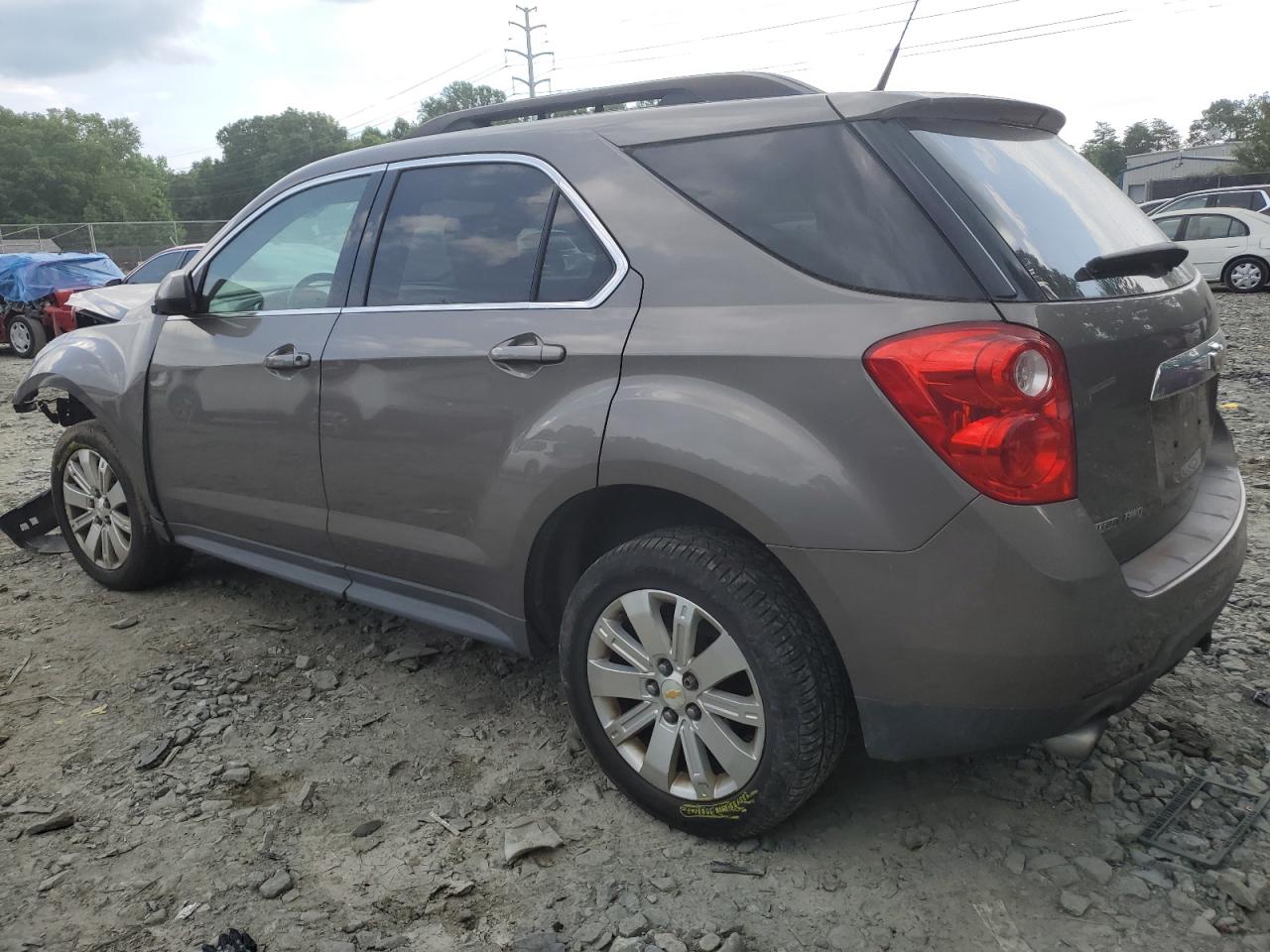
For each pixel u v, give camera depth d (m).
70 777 2.82
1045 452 1.94
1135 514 2.21
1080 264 2.21
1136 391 2.16
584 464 2.42
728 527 2.42
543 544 2.66
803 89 2.63
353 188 3.25
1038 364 1.93
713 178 2.41
